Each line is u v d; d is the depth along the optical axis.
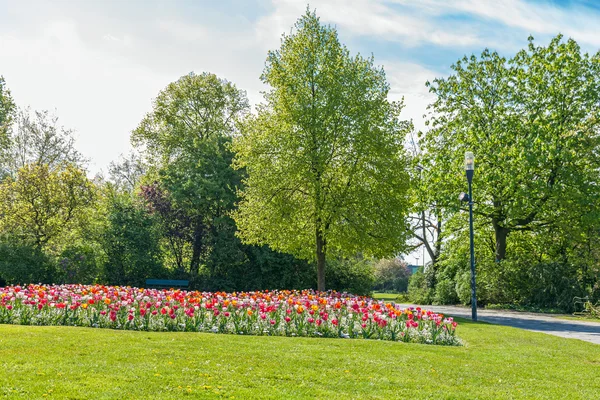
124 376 7.56
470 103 31.83
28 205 33.00
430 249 41.94
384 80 25.30
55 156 42.69
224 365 8.61
